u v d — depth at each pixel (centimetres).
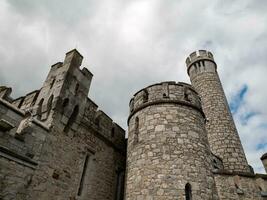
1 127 684
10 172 681
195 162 860
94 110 1198
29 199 719
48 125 889
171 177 809
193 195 771
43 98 1034
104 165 1146
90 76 1213
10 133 711
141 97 1127
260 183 852
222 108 1772
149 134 960
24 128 777
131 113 1144
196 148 906
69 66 1071
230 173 882
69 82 1040
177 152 872
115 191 1166
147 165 876
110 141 1243
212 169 909
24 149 746
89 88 1178
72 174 932
